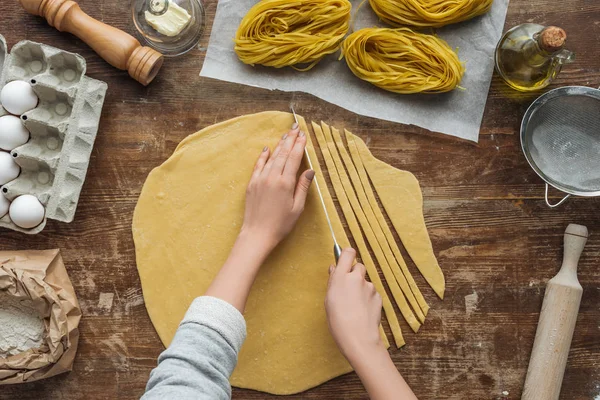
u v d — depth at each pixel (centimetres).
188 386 81
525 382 113
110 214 117
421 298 116
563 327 110
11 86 111
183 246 116
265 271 115
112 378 116
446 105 117
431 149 118
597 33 118
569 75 118
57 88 112
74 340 113
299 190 110
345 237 116
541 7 118
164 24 114
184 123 117
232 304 98
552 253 117
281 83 117
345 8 113
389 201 116
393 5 113
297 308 115
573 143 114
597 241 117
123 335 116
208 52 117
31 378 110
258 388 115
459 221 117
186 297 115
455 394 116
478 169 118
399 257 116
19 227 113
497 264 117
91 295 116
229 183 116
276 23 114
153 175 115
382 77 114
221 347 89
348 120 117
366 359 100
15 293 110
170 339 115
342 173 117
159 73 118
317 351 115
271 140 116
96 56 118
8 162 112
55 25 113
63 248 116
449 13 112
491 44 117
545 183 117
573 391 116
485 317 117
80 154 113
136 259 115
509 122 118
